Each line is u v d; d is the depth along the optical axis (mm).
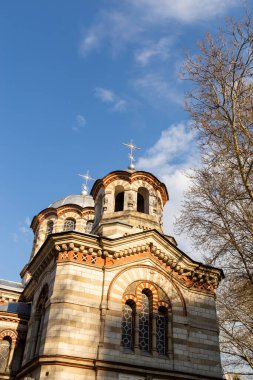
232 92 19844
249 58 19719
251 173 19172
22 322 27656
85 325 20984
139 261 24250
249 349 24375
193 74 20516
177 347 22625
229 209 19688
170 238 29641
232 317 23641
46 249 24203
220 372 22906
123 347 21609
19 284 35500
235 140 19328
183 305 24297
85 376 19656
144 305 23609
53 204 40156
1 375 25406
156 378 21062
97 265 23125
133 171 30984
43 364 19469
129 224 27969
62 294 21500
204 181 20781
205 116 20219
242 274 19797
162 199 31969
